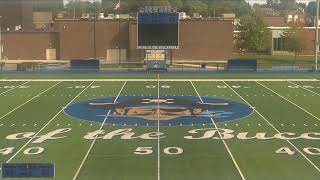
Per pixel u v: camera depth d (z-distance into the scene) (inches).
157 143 741.3
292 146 721.6
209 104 1079.0
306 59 2625.5
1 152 692.1
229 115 956.0
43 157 668.7
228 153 686.5
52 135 792.9
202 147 717.9
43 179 570.3
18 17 3363.7
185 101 1115.9
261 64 2118.6
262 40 3031.5
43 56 2593.5
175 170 613.0
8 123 885.2
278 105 1067.9
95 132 814.5
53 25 2881.4
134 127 852.0
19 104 1086.4
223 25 2536.9
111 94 1222.9
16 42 2586.1
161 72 1744.6
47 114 969.5
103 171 609.9
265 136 783.1
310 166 627.5
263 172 605.0
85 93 1241.4
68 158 664.4
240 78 1562.5
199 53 2549.2
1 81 1488.7
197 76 1621.6
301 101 1120.8
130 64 2225.6
